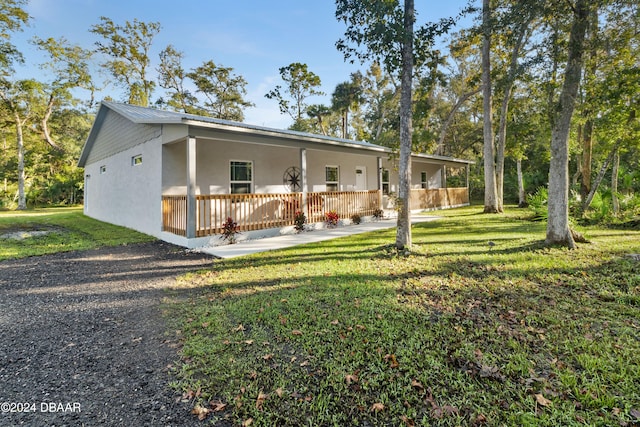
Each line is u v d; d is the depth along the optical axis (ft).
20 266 18.72
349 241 25.11
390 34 17.98
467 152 90.38
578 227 26.14
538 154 58.65
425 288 13.57
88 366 8.22
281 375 7.68
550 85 21.53
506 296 12.50
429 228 31.35
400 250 20.51
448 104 88.43
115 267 18.44
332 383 7.32
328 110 101.14
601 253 18.08
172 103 93.91
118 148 36.29
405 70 19.60
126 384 7.45
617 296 12.17
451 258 18.57
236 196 26.61
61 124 79.36
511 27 21.26
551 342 8.92
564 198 20.10
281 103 102.83
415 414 6.31
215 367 8.07
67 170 79.82
